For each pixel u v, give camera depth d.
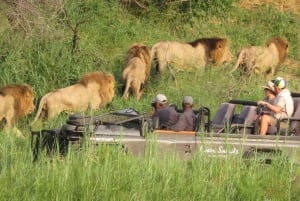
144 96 53.59
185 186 31.80
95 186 30.83
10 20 53.78
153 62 55.97
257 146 36.25
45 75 52.59
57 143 34.22
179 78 55.69
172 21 67.75
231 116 39.75
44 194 30.28
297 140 36.97
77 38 56.38
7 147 37.00
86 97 48.44
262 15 70.00
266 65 59.00
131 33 64.06
